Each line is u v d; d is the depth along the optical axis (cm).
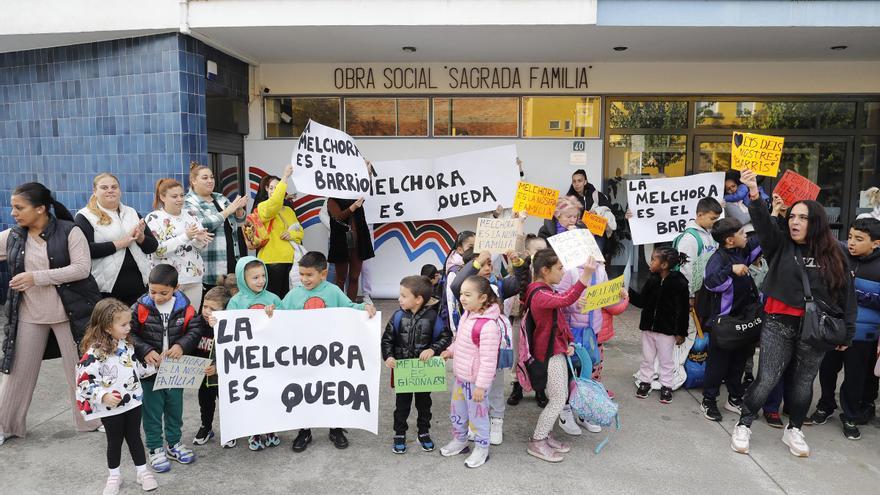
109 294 438
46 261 405
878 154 852
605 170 854
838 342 380
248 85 839
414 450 411
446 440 427
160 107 688
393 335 398
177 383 369
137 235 433
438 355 392
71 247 408
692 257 504
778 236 396
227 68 780
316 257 405
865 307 423
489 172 765
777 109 848
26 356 415
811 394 403
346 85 841
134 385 351
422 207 779
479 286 369
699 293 481
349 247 752
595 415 387
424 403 409
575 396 392
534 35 692
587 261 373
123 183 718
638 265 862
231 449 412
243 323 387
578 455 405
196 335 380
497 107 841
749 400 411
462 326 384
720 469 386
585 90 834
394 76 837
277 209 586
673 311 481
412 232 826
